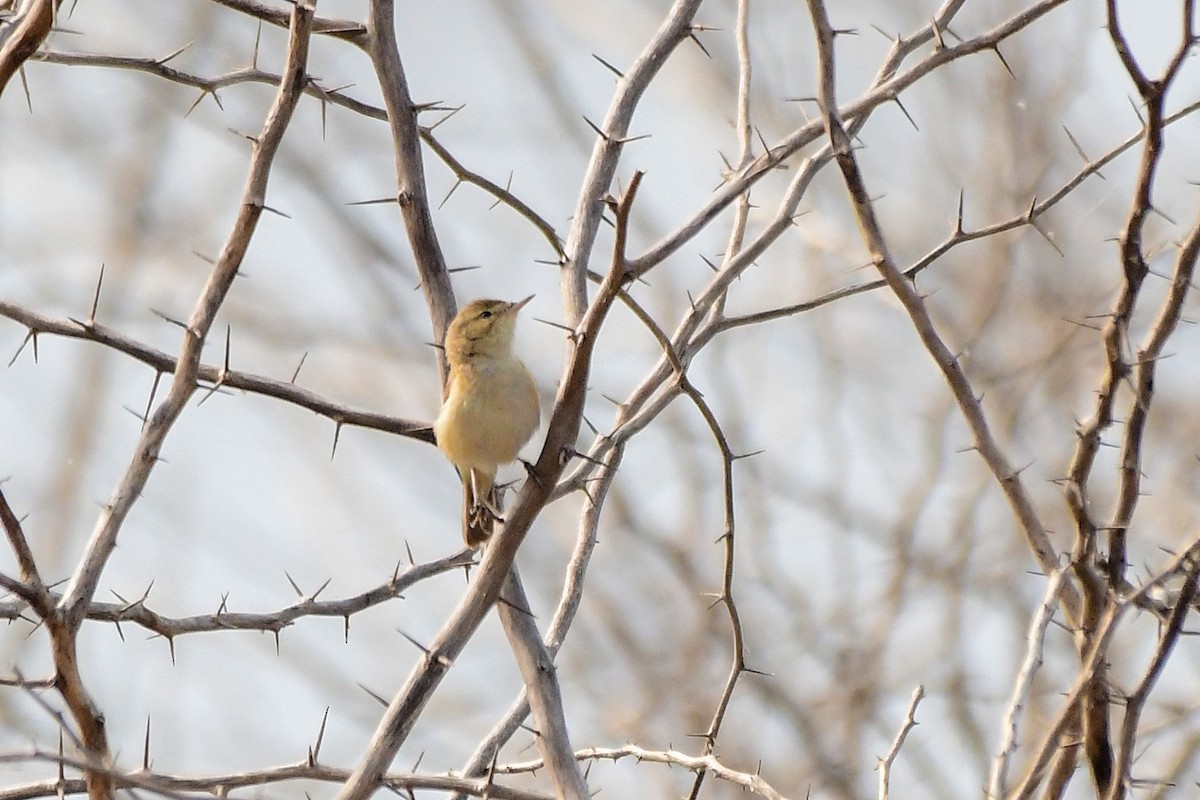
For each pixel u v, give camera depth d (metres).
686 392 8.31
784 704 16.55
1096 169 9.45
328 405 9.79
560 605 9.62
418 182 10.10
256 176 7.85
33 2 8.45
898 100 8.53
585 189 9.74
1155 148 8.55
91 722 7.31
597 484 9.84
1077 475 9.12
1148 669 8.30
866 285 9.88
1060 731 7.96
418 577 9.95
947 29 9.99
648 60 9.99
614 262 7.06
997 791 7.68
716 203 7.57
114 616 8.81
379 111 11.08
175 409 7.84
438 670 8.17
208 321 7.91
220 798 6.97
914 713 8.52
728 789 15.84
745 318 9.91
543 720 8.87
